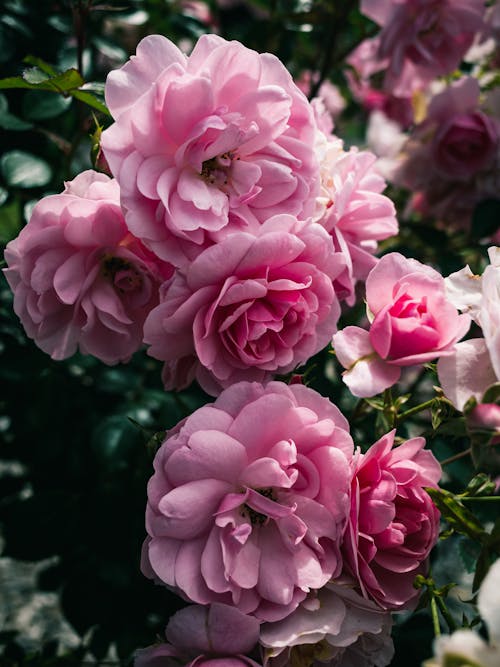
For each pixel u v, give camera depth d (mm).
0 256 392
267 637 280
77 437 470
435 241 515
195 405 412
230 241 279
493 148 485
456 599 497
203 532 287
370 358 302
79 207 296
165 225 289
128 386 456
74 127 502
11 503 449
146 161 288
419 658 412
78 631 457
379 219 341
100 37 515
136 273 310
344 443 290
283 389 287
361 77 612
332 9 523
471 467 412
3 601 716
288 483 279
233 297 285
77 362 442
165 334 293
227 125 285
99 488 445
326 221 323
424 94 509
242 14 670
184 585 278
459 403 294
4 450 509
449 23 486
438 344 296
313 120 308
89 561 438
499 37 489
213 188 296
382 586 297
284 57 576
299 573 284
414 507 296
